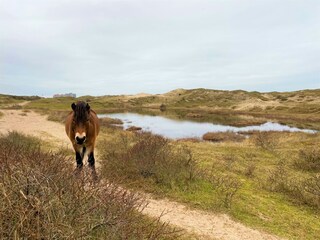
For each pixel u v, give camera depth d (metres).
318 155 11.61
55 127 23.61
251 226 6.05
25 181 3.09
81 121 6.92
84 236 2.93
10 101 102.06
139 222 4.26
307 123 46.91
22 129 20.25
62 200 3.08
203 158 11.68
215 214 6.42
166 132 32.59
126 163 8.40
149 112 79.62
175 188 7.52
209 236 5.44
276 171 10.00
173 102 126.25
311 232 6.02
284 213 6.84
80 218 3.05
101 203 3.42
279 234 5.82
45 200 2.96
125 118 55.03
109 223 3.25
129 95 159.75
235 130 34.88
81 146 7.71
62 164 4.22
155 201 6.82
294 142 17.31
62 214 2.95
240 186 8.41
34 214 2.80
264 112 78.00
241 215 6.51
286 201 7.69
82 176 3.96
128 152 9.07
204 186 7.88
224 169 10.22
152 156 8.49
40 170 3.50
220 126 41.06
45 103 97.50
